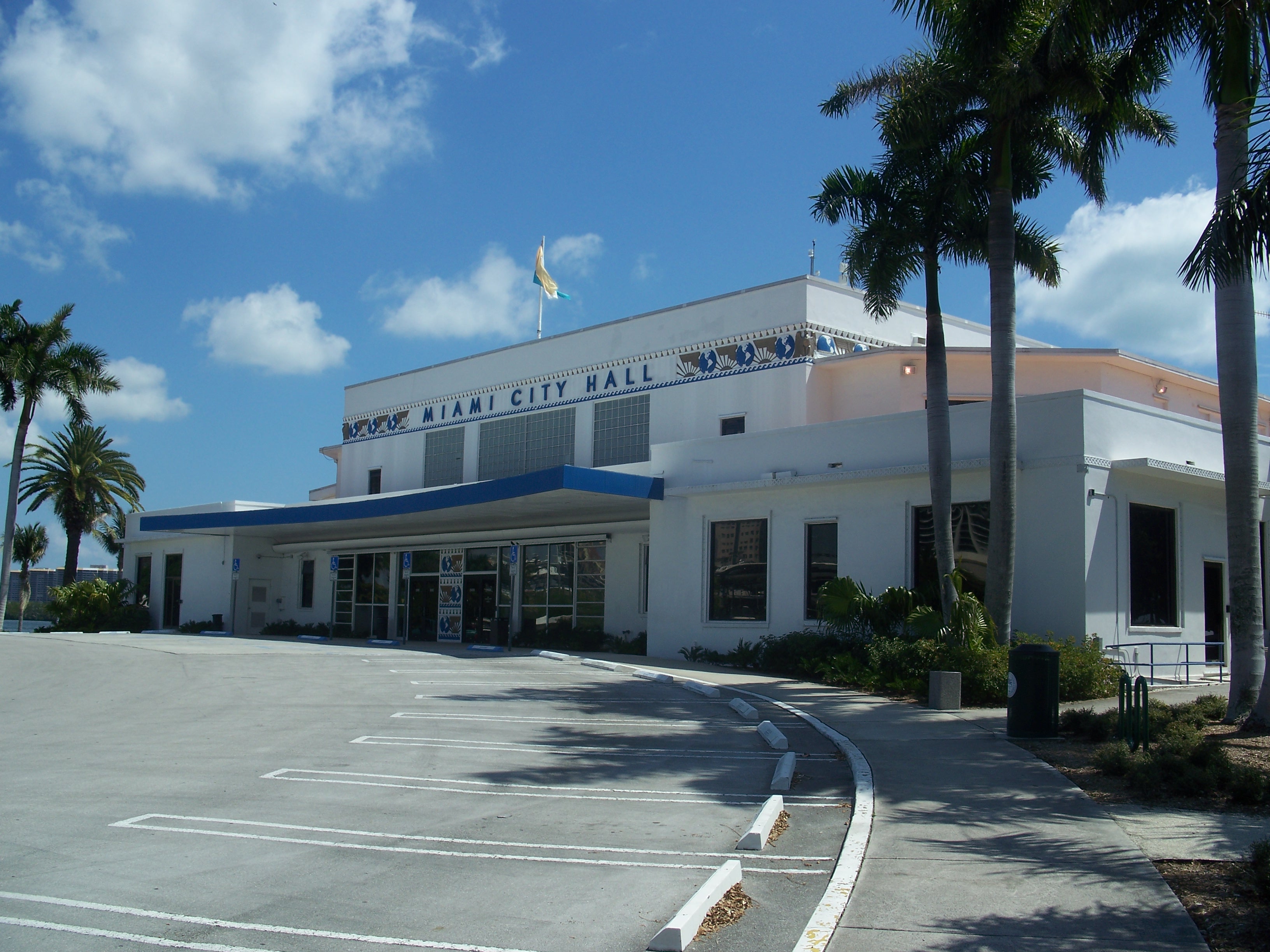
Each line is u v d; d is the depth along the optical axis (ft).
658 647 78.02
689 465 78.33
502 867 22.30
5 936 17.69
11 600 239.30
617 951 17.15
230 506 128.36
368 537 118.73
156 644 95.04
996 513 54.08
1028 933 17.54
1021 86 50.72
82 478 175.52
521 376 108.99
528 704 50.75
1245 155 40.27
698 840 24.66
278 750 37.42
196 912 19.10
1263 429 98.53
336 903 19.72
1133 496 59.93
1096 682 50.88
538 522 96.94
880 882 20.54
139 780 31.68
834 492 68.59
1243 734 36.81
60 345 148.87
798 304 85.81
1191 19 41.70
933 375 58.54
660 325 96.07
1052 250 60.29
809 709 47.44
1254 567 39.83
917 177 59.62
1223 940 17.08
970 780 30.48
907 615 59.82
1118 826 24.68
